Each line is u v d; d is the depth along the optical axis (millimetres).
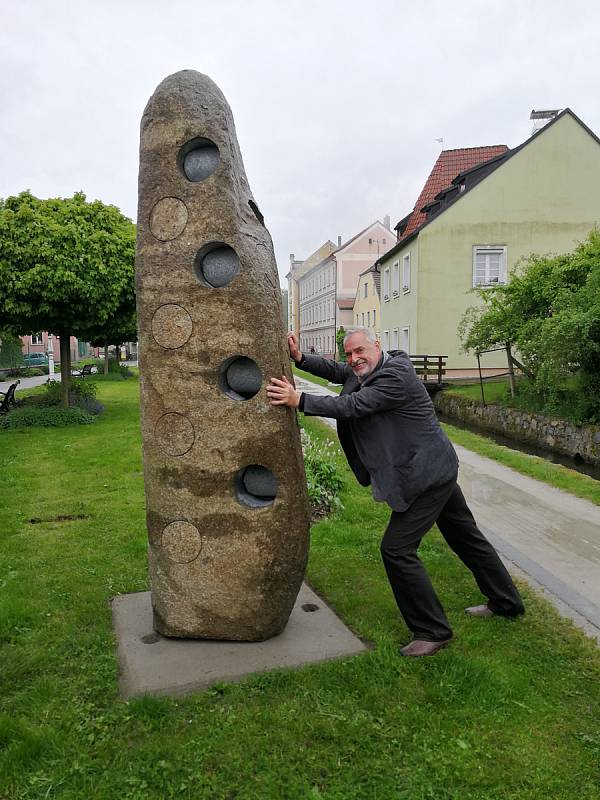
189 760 2557
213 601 3338
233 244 3098
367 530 5434
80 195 12336
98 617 3801
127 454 9188
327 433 10836
